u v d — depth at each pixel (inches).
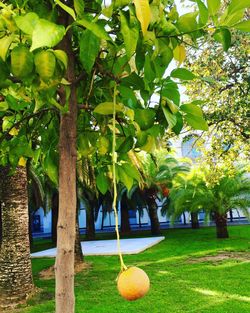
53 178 89.1
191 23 66.2
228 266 440.1
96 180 97.7
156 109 73.4
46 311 290.5
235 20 61.9
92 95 80.2
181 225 1339.8
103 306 296.4
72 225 62.1
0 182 342.0
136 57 64.9
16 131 104.0
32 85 59.0
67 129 65.1
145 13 49.4
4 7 54.9
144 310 278.7
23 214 338.0
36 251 835.4
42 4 62.6
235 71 435.5
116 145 84.7
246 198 721.6
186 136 463.8
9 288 320.2
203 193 729.6
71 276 60.1
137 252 623.2
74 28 77.9
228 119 432.8
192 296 311.3
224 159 466.3
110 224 1446.9
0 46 51.8
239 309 265.0
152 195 960.3
